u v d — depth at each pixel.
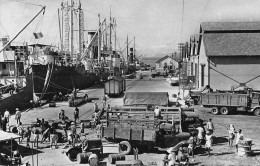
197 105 40.34
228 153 20.48
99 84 75.88
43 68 48.09
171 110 26.00
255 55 41.25
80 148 20.06
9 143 21.50
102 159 19.67
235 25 45.75
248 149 19.73
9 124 31.03
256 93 33.16
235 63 42.50
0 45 51.50
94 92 57.47
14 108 39.88
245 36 43.91
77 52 78.81
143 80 81.38
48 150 22.17
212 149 21.48
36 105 42.84
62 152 21.30
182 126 23.64
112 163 18.69
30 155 20.88
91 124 29.47
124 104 38.91
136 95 38.72
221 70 42.69
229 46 42.59
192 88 52.44
